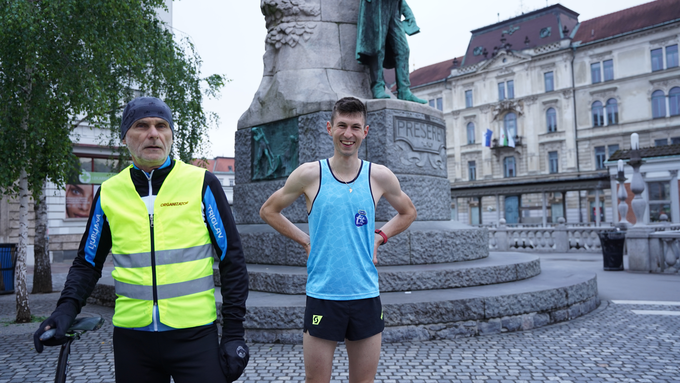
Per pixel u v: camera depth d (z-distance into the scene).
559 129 47.19
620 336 5.09
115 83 10.72
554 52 47.03
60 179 7.58
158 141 1.94
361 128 2.43
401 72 7.82
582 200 44.66
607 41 44.38
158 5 10.75
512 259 7.23
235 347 1.85
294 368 4.04
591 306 6.55
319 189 2.45
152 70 11.52
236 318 1.92
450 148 54.94
